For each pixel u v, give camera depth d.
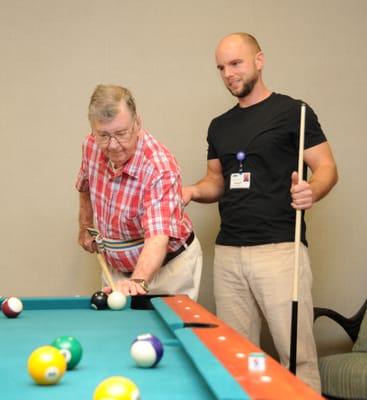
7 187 3.38
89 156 2.56
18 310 1.91
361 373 2.70
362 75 3.48
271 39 3.46
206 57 3.45
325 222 3.48
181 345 1.34
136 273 2.16
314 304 3.47
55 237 3.40
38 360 1.10
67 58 3.41
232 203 2.77
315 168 2.71
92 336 1.61
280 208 2.69
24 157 3.39
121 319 1.88
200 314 1.67
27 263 3.39
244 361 1.09
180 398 1.03
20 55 3.39
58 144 3.41
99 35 3.42
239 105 2.88
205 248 3.45
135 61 3.43
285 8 3.46
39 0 3.41
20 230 3.39
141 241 2.53
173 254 2.60
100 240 2.61
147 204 2.30
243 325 2.81
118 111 2.21
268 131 2.71
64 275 3.41
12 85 3.39
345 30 3.48
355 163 3.47
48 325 1.78
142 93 3.43
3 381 1.15
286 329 2.66
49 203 3.40
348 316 3.46
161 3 3.44
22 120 3.39
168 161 2.35
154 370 1.23
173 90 3.44
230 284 2.81
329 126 3.47
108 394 0.93
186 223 2.67
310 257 3.48
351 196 3.48
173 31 3.45
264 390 0.91
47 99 3.40
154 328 1.73
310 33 3.47
